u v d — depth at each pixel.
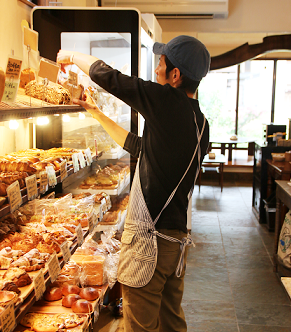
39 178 1.58
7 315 1.13
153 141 1.44
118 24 2.50
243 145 9.02
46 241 1.65
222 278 3.32
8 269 1.42
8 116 1.16
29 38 1.63
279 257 3.36
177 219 1.47
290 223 3.24
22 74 1.65
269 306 2.84
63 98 1.79
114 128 1.96
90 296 1.96
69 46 2.54
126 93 1.38
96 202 2.45
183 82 1.49
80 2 3.57
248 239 4.34
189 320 2.63
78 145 2.61
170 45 1.46
